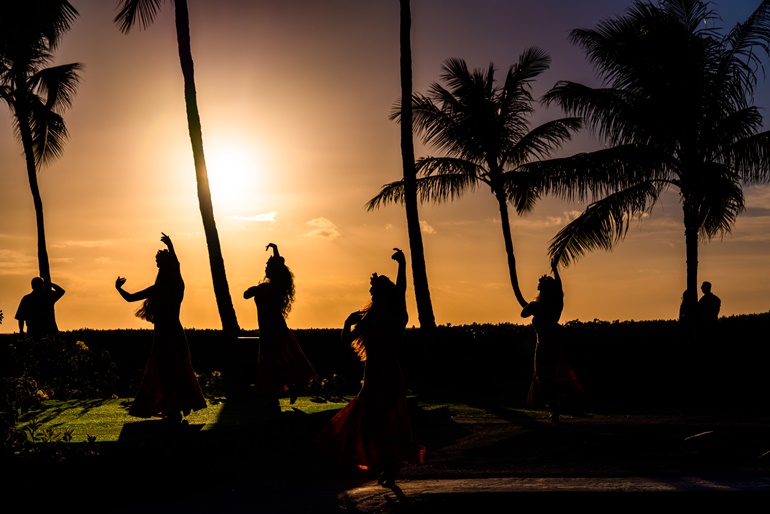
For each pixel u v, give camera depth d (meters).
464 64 27.27
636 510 8.14
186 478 9.61
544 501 8.31
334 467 10.42
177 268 11.71
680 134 19.58
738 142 19.45
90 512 8.38
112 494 8.91
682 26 19.55
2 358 15.12
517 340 21.52
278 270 13.52
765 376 19.56
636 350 20.58
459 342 21.72
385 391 9.31
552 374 14.10
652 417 14.58
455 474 9.94
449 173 27.33
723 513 8.03
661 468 9.91
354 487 9.27
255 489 9.19
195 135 17.83
